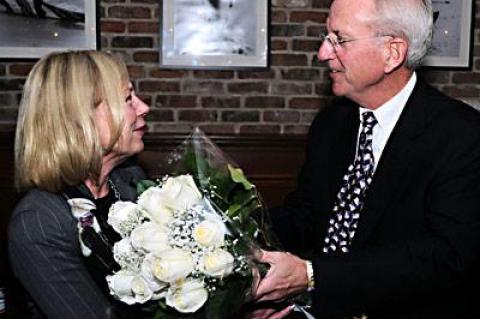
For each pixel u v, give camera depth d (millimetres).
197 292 1211
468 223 1484
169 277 1177
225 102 3828
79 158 1429
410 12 1519
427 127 1584
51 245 1387
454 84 3924
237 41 3758
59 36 3662
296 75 3830
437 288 1508
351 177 1706
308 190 1896
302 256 1887
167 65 3746
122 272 1252
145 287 1221
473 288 1624
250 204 1372
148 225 1229
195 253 1211
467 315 1626
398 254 1505
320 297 1491
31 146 1438
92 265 1377
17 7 3611
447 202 1501
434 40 3863
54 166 1424
